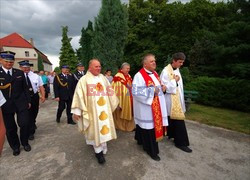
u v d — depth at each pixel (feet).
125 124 16.98
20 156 12.48
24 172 10.60
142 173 10.35
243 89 25.77
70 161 11.69
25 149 13.21
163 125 12.16
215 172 10.49
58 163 11.48
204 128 18.12
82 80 11.51
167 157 12.14
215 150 13.24
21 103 12.82
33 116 16.33
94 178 9.94
